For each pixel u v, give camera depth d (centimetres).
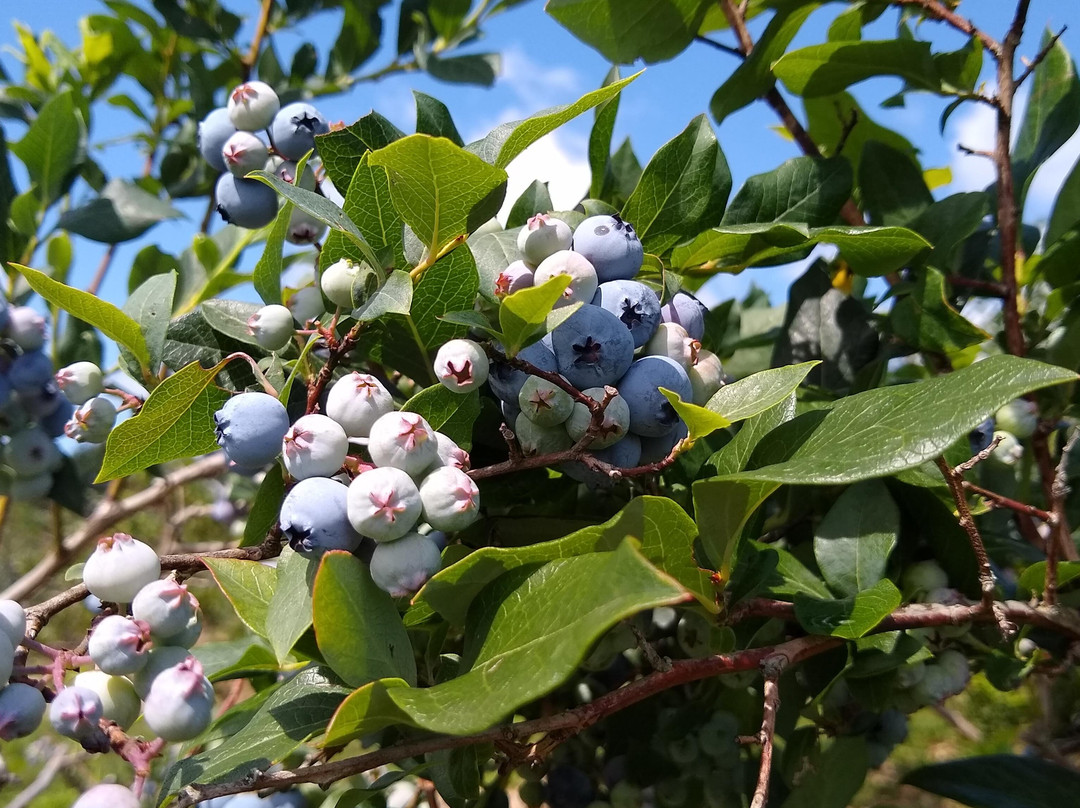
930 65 27
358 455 18
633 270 19
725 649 20
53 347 34
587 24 29
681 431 19
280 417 17
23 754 65
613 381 18
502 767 19
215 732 22
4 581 80
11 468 29
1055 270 28
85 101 37
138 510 42
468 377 17
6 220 33
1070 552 25
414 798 25
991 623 20
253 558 18
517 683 12
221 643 29
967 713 62
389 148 16
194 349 22
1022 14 25
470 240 21
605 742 27
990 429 24
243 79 44
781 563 22
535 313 16
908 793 62
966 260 29
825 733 25
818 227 27
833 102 32
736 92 29
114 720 15
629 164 28
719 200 24
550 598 14
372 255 18
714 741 25
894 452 15
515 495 22
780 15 27
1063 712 32
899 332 26
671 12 29
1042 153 27
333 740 14
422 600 15
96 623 16
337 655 15
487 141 19
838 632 18
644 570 12
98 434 22
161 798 16
